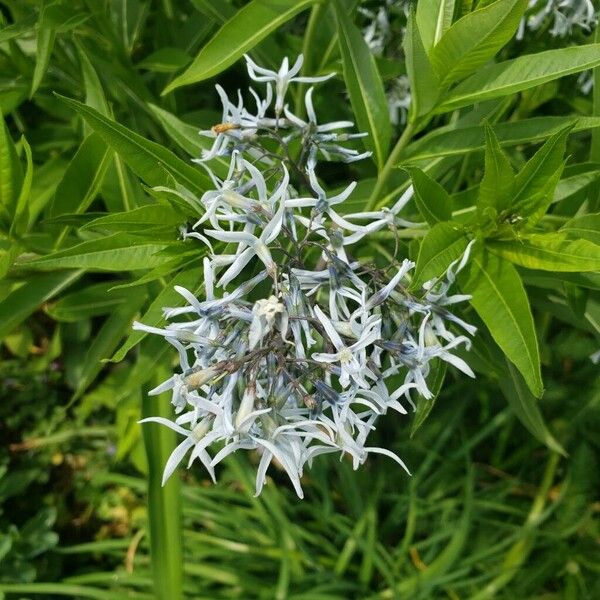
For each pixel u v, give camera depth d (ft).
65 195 0.63
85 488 1.14
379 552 1.09
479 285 0.49
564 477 1.21
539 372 0.46
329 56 0.79
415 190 0.48
